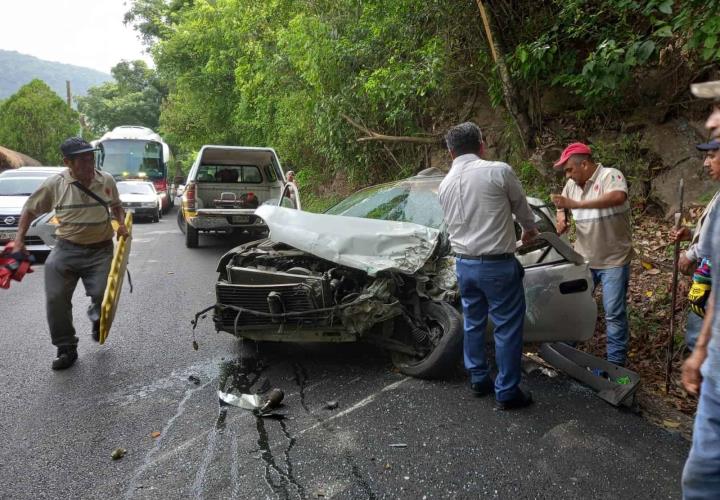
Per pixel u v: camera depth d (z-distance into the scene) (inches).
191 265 372.2
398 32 362.9
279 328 166.9
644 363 180.4
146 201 714.8
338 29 420.2
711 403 69.7
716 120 71.3
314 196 639.1
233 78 844.0
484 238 134.2
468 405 146.5
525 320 165.2
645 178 282.2
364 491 108.8
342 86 418.6
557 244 147.6
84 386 163.8
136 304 262.1
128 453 125.0
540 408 145.3
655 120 283.1
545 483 111.0
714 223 73.1
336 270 168.4
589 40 274.8
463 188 136.0
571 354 167.8
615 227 159.0
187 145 1091.3
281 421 139.0
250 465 118.7
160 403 151.2
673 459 120.9
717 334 70.4
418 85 350.0
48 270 176.2
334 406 145.9
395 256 161.9
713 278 72.8
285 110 594.6
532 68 291.3
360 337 167.5
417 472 115.1
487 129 380.2
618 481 111.9
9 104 1282.0
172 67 908.0
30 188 440.1
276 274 168.4
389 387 158.7
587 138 310.8
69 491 110.6
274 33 572.7
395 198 210.4
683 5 211.2
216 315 176.9
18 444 129.6
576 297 161.5
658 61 268.5
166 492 109.5
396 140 410.3
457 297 163.3
